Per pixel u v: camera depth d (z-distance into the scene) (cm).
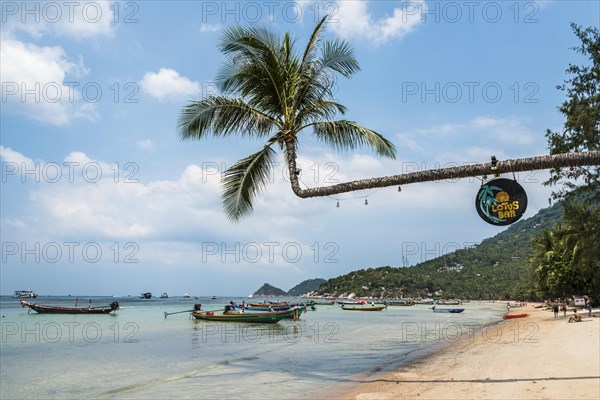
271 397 1281
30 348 2608
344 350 2430
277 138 1457
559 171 2284
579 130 2003
